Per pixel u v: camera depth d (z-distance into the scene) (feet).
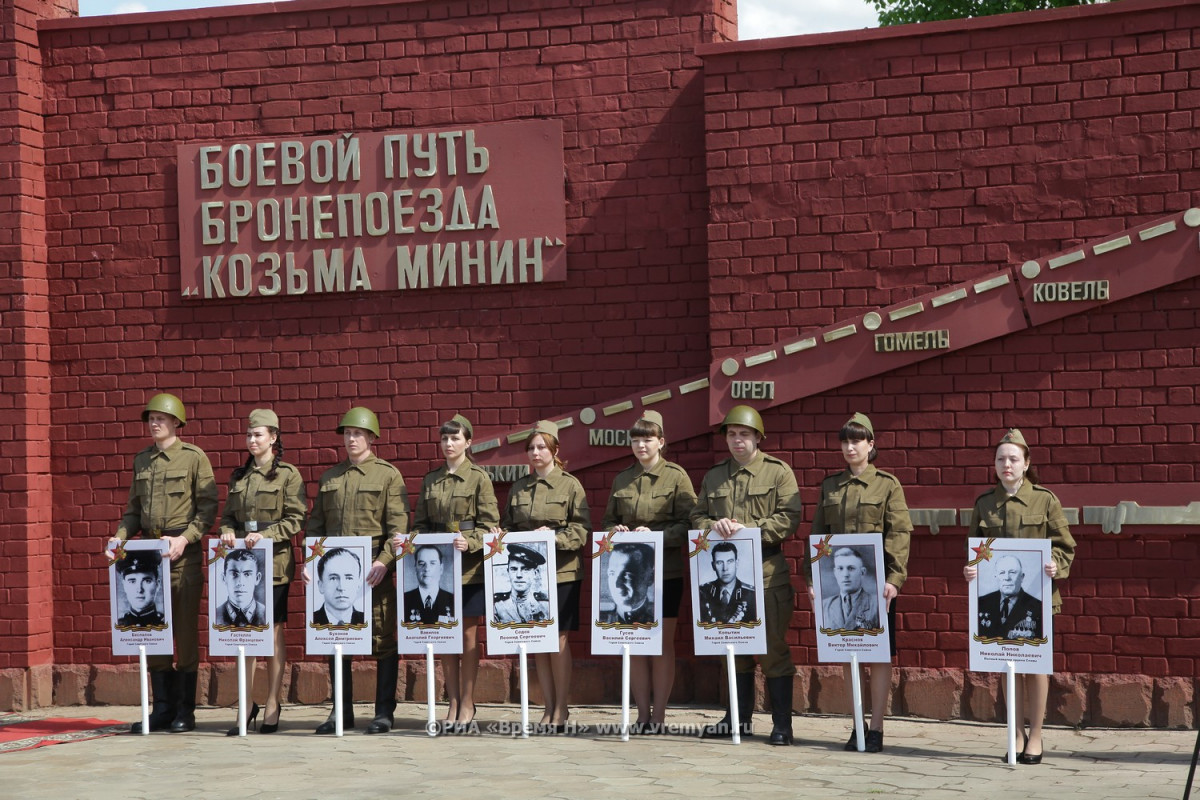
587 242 33.76
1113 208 29.78
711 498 28.99
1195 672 29.17
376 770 25.54
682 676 32.89
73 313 35.94
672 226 33.35
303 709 34.06
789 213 31.71
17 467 35.14
